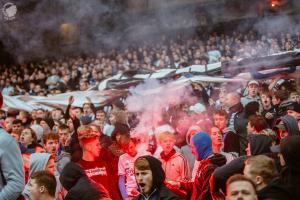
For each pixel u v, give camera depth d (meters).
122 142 6.15
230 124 7.11
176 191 5.22
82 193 4.52
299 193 3.74
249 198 3.31
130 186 5.91
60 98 10.94
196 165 5.71
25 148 6.75
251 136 4.80
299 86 6.90
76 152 5.91
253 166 3.74
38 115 10.07
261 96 7.66
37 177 4.23
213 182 4.48
